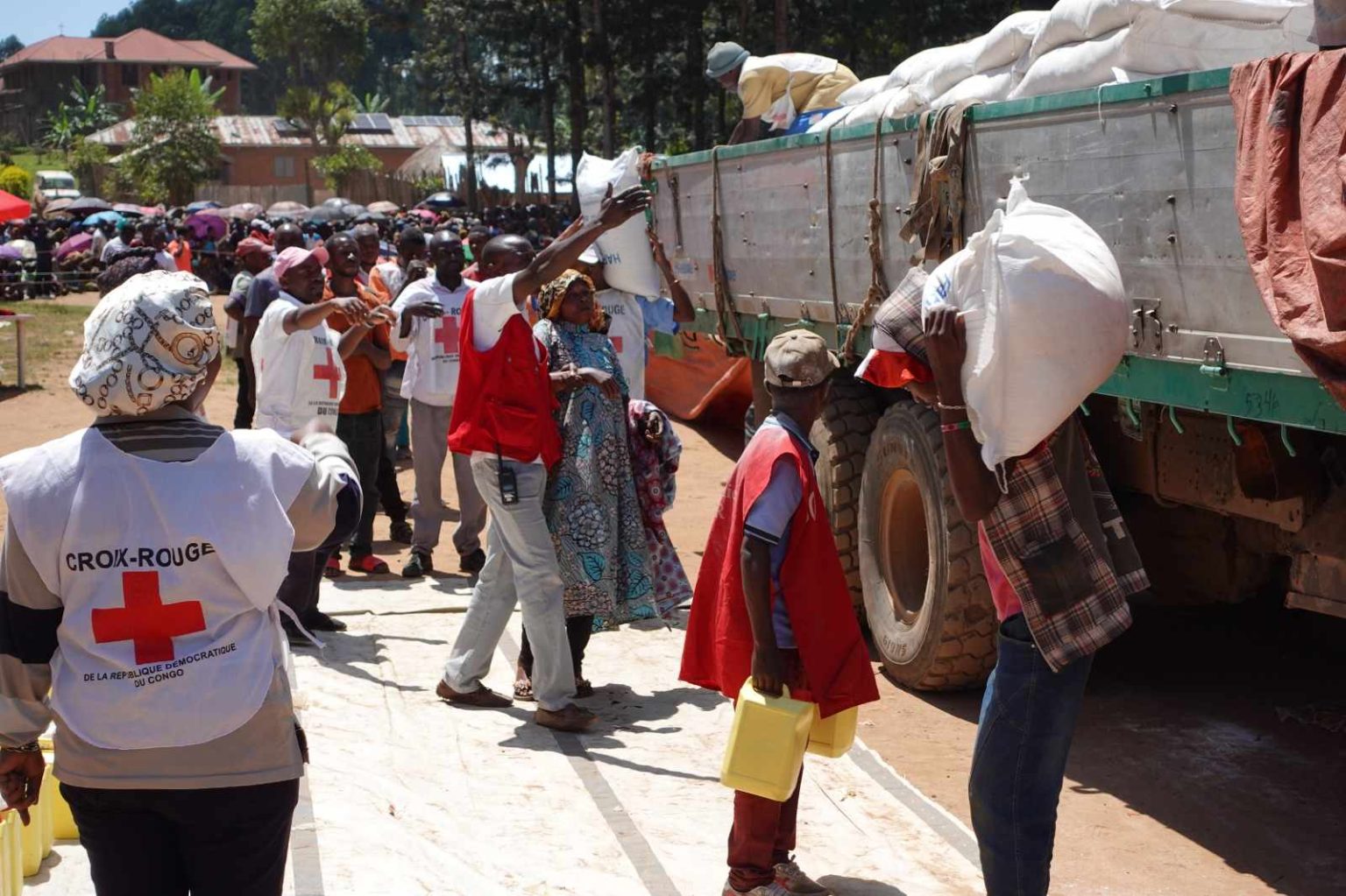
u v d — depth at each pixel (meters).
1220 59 4.72
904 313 3.72
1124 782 5.63
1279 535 5.55
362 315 7.12
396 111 167.62
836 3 42.72
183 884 2.98
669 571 6.48
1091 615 3.57
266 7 116.75
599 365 6.24
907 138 5.85
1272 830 5.16
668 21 47.97
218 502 2.80
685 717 6.14
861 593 7.46
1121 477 5.99
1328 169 3.56
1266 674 6.92
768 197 7.32
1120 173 4.57
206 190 84.62
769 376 4.14
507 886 4.34
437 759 5.49
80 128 122.38
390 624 7.51
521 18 51.09
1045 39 5.45
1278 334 3.94
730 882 4.20
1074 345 3.37
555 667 5.85
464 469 8.58
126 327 2.77
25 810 3.06
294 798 2.95
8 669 2.82
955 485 3.55
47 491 2.75
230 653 2.82
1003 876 3.73
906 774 5.70
